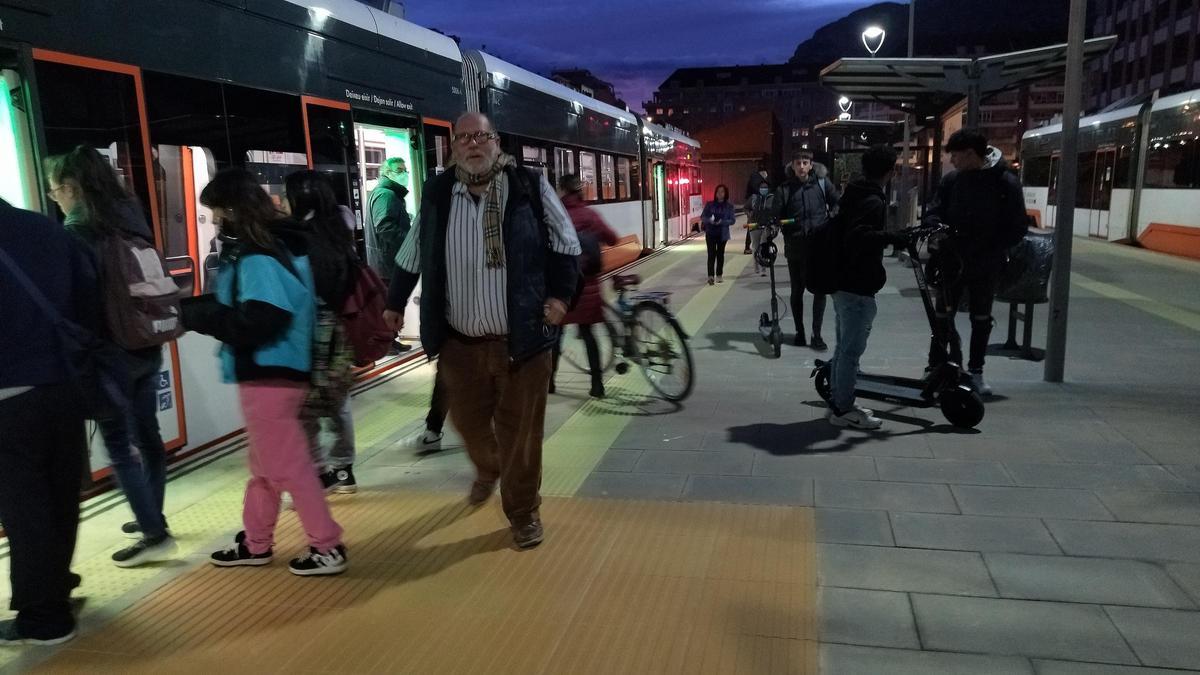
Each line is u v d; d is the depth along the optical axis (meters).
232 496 4.40
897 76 12.57
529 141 11.14
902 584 3.21
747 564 3.42
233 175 3.11
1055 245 6.10
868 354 7.48
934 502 4.01
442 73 8.27
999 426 5.18
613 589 3.25
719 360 7.55
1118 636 2.81
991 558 3.41
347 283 3.53
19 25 3.79
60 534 2.96
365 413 6.05
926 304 5.22
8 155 3.82
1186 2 56.72
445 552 3.64
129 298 3.23
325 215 3.56
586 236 5.86
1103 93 74.56
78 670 2.79
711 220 12.96
